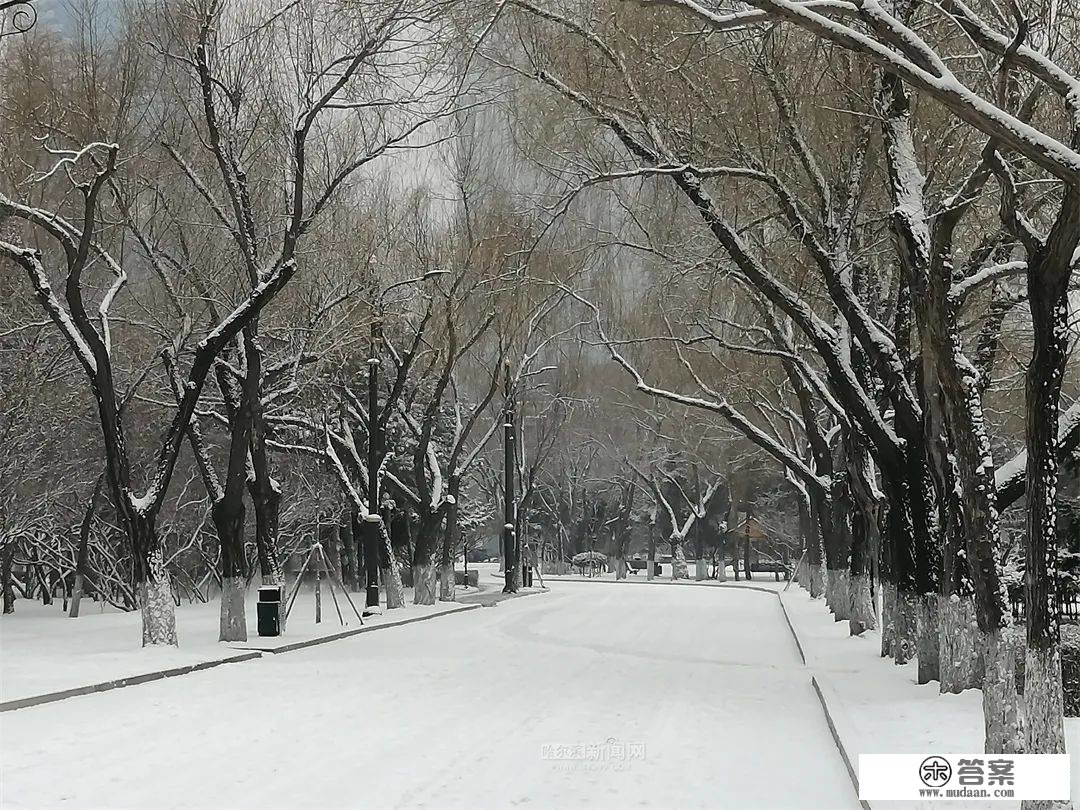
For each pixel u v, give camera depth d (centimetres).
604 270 3644
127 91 2588
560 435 6581
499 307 4031
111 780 1123
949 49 1717
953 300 1336
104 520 4241
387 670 2117
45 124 2589
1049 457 948
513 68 2067
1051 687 914
